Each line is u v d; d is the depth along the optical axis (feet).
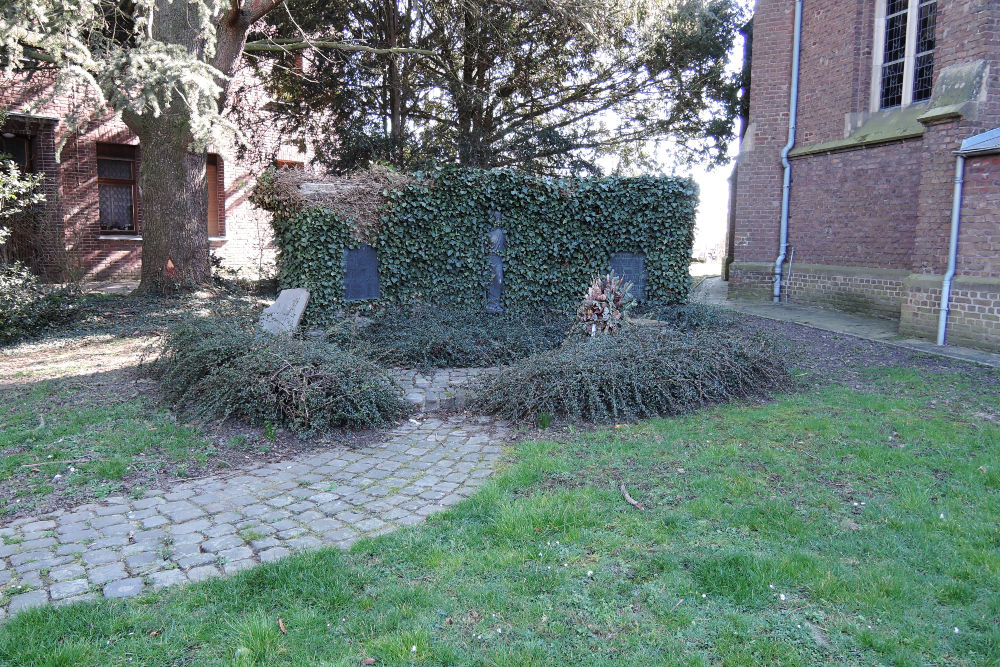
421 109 58.39
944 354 28.30
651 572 10.28
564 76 56.49
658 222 35.78
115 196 59.52
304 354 19.36
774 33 46.75
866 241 41.60
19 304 30.86
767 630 8.77
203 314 32.65
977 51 30.22
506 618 9.04
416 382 23.43
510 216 34.94
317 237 31.35
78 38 28.07
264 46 44.55
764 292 48.57
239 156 53.67
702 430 18.16
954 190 30.42
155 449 16.25
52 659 8.02
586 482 14.11
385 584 9.92
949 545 11.14
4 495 13.47
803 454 15.98
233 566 10.58
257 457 16.19
